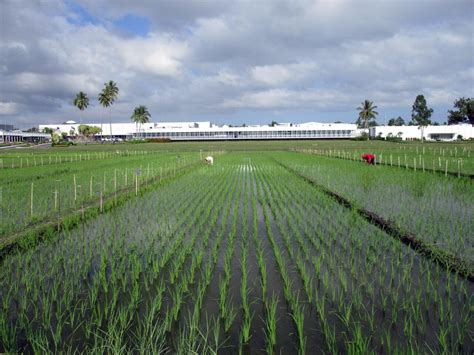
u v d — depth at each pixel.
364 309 7.66
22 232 12.65
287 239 11.87
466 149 62.44
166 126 155.38
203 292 8.49
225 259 10.00
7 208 16.41
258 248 11.24
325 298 8.16
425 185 21.91
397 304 7.86
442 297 8.08
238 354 6.36
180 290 8.57
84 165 39.47
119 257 10.64
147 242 12.02
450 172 28.14
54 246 11.62
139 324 6.89
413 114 122.75
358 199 18.17
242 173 32.41
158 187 23.86
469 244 11.07
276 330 7.09
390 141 110.94
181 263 10.15
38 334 6.84
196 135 140.25
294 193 20.84
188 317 7.50
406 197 18.62
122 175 29.39
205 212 16.30
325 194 20.38
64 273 9.53
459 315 7.36
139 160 47.38
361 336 6.64
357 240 11.86
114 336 6.71
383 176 26.36
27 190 21.27
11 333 6.70
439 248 10.67
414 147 75.62
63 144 102.69
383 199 18.17
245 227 13.66
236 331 7.05
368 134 130.25
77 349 6.47
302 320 6.77
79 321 7.30
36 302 8.01
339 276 9.25
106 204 17.67
